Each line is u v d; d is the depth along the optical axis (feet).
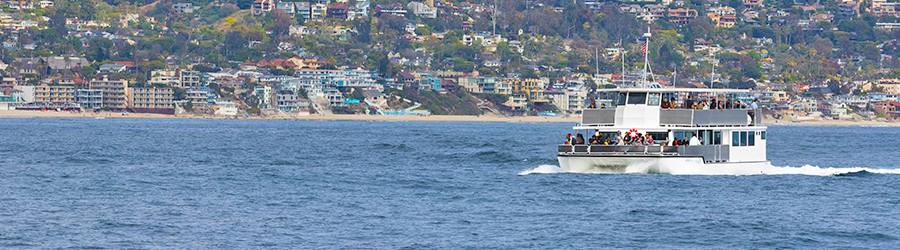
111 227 555.28
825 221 579.89
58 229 546.67
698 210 619.67
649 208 626.64
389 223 572.10
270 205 655.76
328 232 540.11
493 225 564.71
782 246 502.79
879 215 605.73
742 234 535.60
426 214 609.42
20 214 602.03
